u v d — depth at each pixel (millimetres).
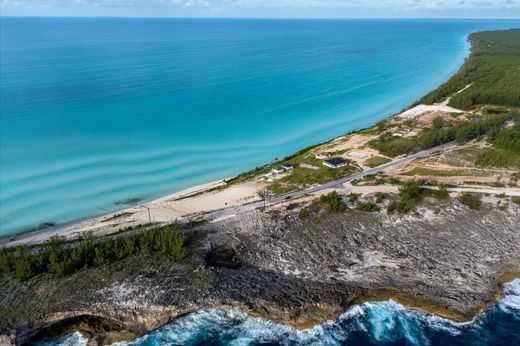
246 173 127312
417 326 65875
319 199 99438
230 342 63469
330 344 63031
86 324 66500
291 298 69500
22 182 118562
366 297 70625
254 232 88188
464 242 83562
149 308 67062
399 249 81875
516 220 89625
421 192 99500
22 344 63469
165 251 79812
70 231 93875
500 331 64938
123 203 110188
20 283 71438
